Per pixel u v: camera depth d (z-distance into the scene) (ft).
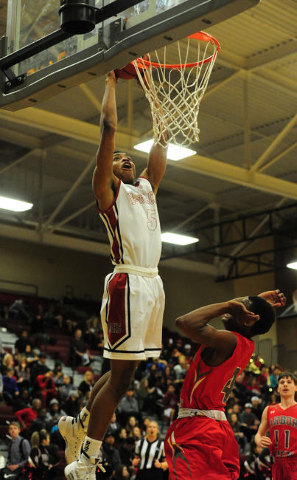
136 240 12.37
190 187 79.05
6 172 76.59
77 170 76.02
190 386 12.67
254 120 62.44
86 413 12.93
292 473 20.95
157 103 14.37
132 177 13.23
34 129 66.03
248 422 49.70
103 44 13.08
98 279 98.02
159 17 12.24
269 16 45.47
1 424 45.96
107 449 39.93
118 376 12.17
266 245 91.04
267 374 67.41
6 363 51.85
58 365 56.13
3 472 35.60
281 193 56.24
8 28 15.79
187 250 89.97
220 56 50.49
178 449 12.37
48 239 73.41
